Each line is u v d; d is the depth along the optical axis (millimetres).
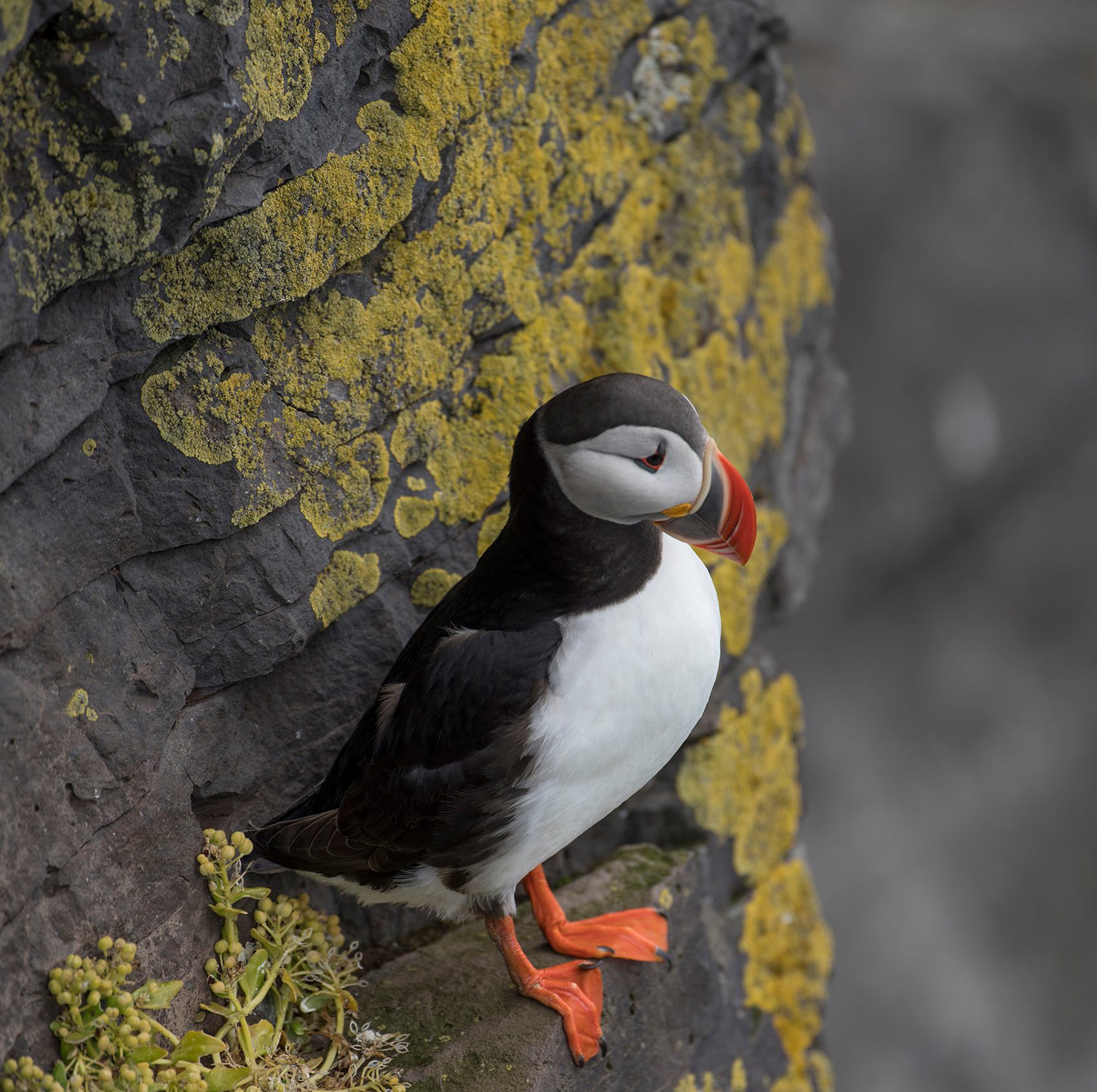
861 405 13086
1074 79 13953
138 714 4359
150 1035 4227
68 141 3656
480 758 4355
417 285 5027
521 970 4984
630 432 4160
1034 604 14250
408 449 5141
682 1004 5617
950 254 13102
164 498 4332
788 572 7199
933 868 13836
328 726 5160
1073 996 14047
